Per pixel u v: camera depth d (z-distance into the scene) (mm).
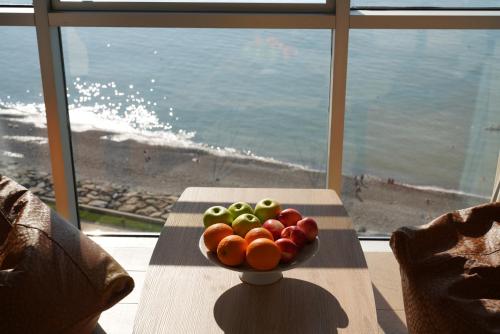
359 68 2834
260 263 1543
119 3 2766
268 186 3057
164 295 1634
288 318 1541
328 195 2225
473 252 2000
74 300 1777
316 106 2908
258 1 2752
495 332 1665
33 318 1713
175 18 2734
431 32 2756
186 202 2154
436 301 1823
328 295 1637
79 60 2865
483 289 1863
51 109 2889
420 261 1973
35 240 1863
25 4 2795
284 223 1738
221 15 2729
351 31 2766
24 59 2846
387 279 2783
